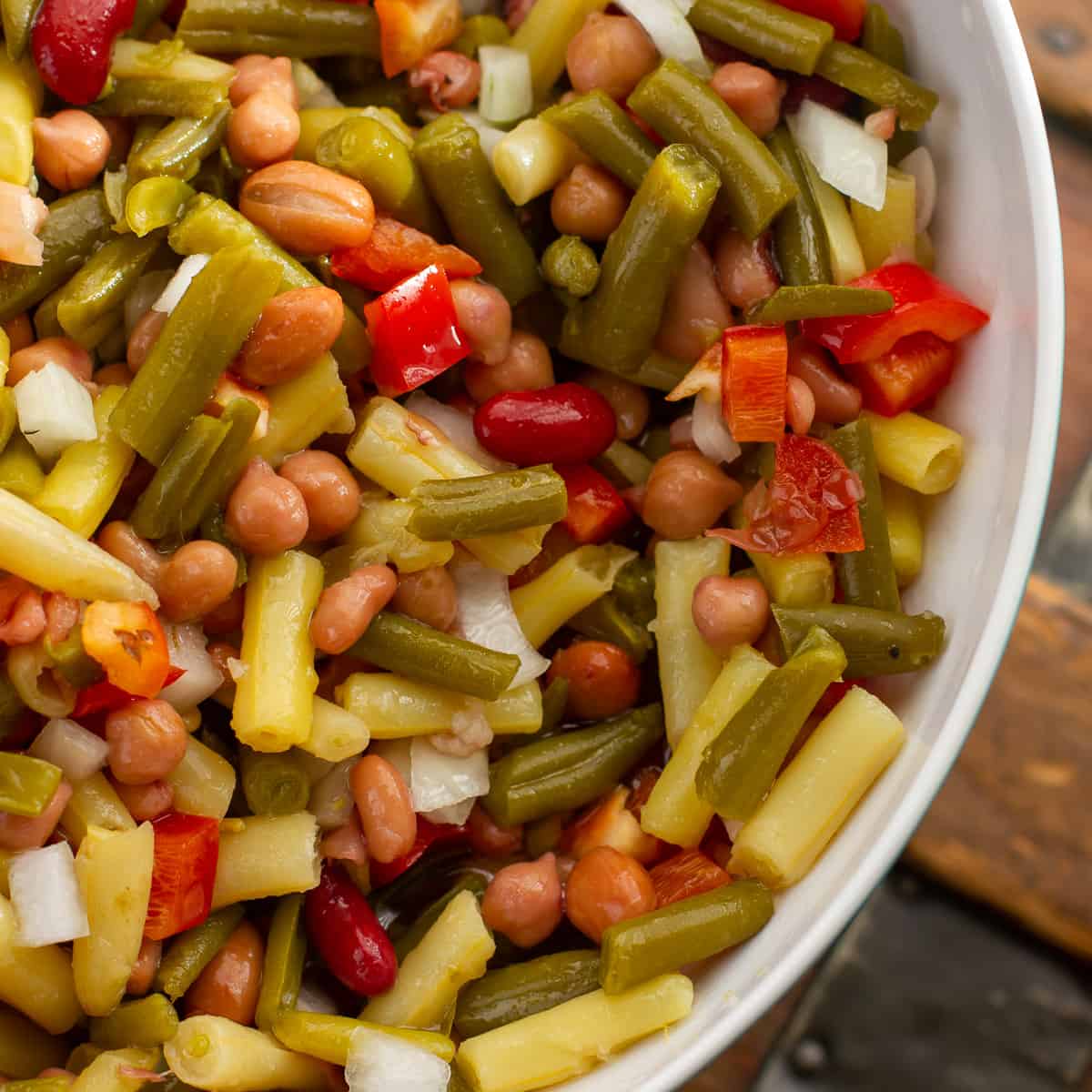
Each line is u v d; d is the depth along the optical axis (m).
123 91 0.43
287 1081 0.42
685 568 0.43
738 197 0.42
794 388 0.42
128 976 0.41
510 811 0.43
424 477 0.42
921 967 0.49
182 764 0.42
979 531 0.42
